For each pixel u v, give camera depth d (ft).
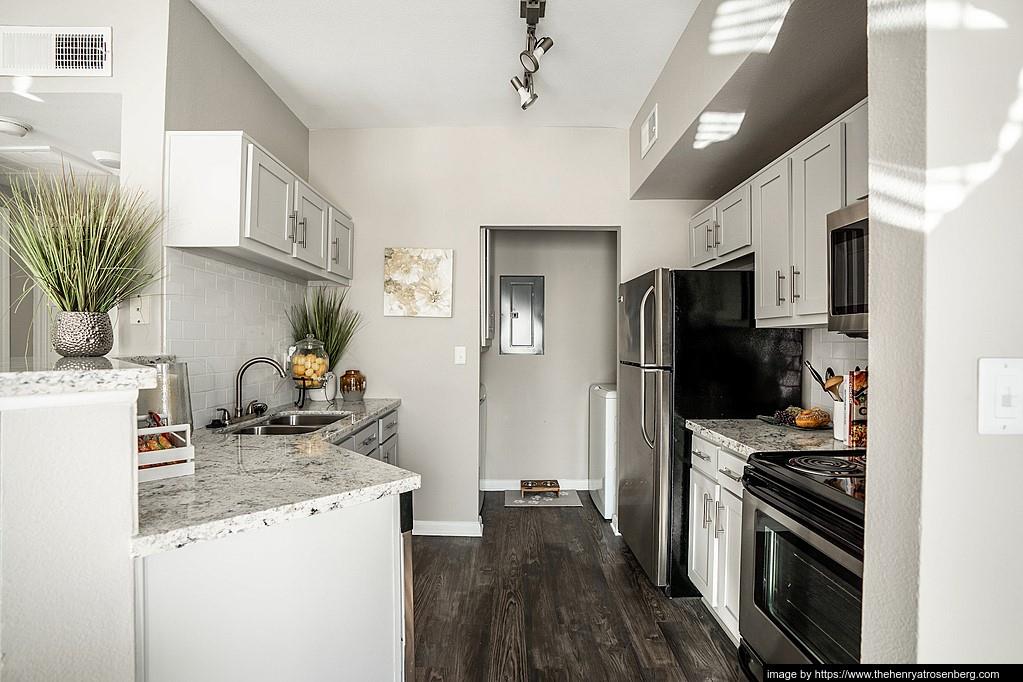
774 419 8.82
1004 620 3.05
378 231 12.45
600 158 12.37
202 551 3.86
